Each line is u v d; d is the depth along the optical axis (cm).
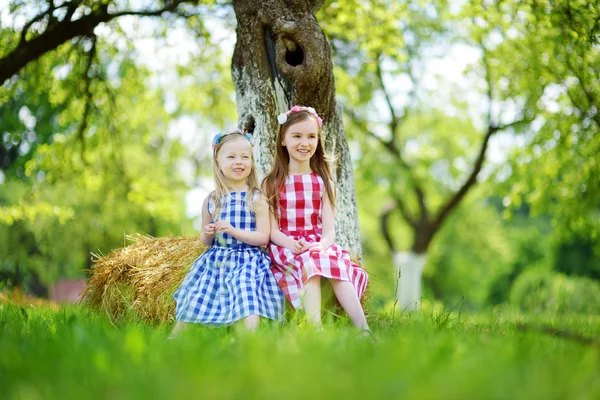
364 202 2055
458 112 1738
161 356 233
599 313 782
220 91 1092
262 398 172
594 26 717
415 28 1525
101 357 216
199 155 1630
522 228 3034
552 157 1084
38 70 884
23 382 200
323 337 276
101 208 1588
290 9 512
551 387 187
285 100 518
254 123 532
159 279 430
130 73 986
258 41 517
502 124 1520
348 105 1580
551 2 747
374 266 2391
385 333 374
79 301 475
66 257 1614
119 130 1017
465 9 931
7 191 1584
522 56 1036
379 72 1492
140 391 180
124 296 441
